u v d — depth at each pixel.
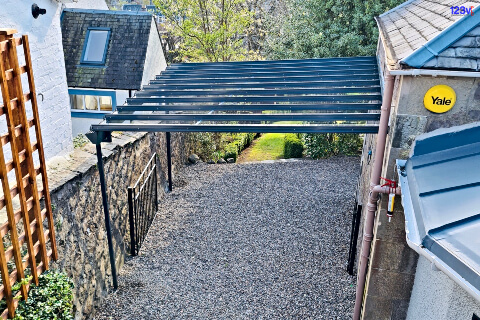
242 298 6.42
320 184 10.93
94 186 6.23
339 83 6.45
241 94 6.28
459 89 3.85
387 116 4.36
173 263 7.44
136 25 10.75
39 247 4.02
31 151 3.69
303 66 7.94
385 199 4.47
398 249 4.60
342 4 14.45
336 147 13.56
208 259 7.54
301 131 5.00
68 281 4.50
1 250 3.31
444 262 2.51
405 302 4.79
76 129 10.90
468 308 3.13
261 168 12.34
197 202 10.02
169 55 19.44
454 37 3.71
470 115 3.92
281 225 8.74
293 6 15.70
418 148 4.10
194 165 12.80
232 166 12.65
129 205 7.28
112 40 10.64
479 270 2.26
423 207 3.05
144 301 6.40
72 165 6.01
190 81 7.46
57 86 6.48
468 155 3.75
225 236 8.35
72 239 5.48
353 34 13.62
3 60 3.29
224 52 16.73
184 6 15.76
